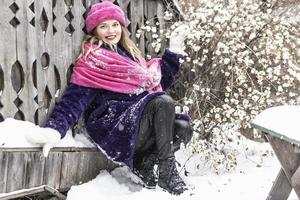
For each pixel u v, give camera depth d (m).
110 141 3.54
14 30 3.02
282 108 3.12
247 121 4.52
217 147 4.74
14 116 3.03
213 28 4.43
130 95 3.67
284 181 3.15
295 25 5.02
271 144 2.99
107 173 3.71
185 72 4.66
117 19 3.78
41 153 3.09
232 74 4.30
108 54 3.65
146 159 3.77
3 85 2.92
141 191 3.50
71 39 3.61
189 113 4.53
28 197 3.28
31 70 3.16
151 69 3.93
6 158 2.79
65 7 3.55
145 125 3.53
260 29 4.51
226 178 4.18
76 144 3.48
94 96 3.61
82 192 3.32
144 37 4.45
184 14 4.76
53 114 3.32
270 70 4.33
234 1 4.44
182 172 4.36
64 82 3.51
